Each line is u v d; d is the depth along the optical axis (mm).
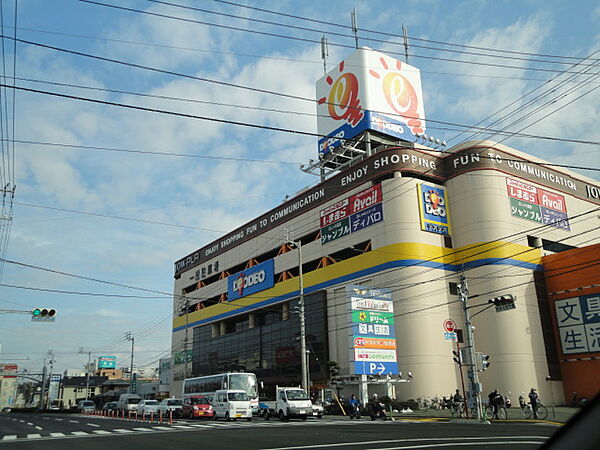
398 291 45938
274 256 67750
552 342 46406
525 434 18703
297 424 28828
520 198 49812
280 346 59594
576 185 57031
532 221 50125
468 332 29953
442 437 17812
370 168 51188
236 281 70125
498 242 46500
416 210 47906
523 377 43312
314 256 56469
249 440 18172
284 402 34031
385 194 48906
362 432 21047
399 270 46156
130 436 21516
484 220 47344
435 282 46750
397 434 19578
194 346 80188
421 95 60906
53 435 22938
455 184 50125
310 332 54500
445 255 48250
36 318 30844
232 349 69750
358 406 35500
